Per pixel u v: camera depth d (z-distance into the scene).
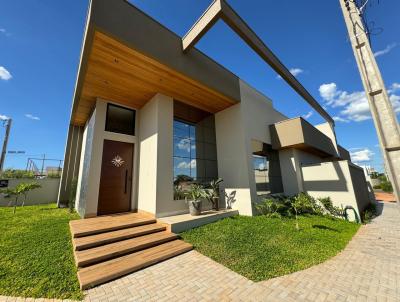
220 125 7.71
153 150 5.52
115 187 5.74
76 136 8.88
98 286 2.45
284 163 8.66
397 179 1.75
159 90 5.78
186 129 6.70
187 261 3.18
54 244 3.49
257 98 8.34
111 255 3.06
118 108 6.36
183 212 5.58
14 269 2.63
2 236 3.88
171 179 5.53
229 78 6.79
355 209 6.57
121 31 3.85
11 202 9.79
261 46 5.75
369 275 2.76
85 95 5.83
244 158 6.71
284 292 2.35
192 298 2.24
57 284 2.38
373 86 1.97
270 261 3.13
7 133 11.66
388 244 4.13
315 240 4.21
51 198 10.86
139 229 4.12
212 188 6.43
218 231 4.49
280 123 8.40
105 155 5.70
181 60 5.05
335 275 2.77
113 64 4.53
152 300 2.20
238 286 2.48
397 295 2.27
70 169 8.70
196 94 6.28
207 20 4.53
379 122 1.89
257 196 6.68
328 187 7.44
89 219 4.76
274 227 4.95
